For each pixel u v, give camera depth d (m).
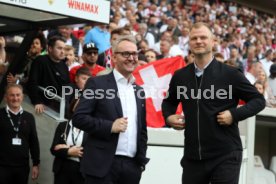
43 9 5.54
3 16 6.43
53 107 6.45
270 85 10.18
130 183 4.23
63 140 5.65
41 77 6.68
